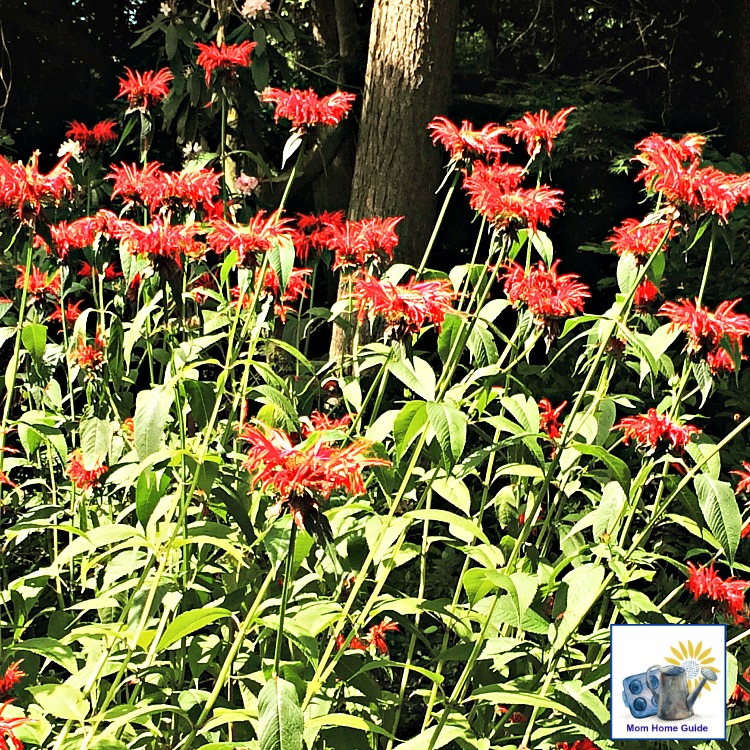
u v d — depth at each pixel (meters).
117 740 2.54
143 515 2.76
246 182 6.27
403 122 7.04
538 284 3.33
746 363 6.41
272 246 3.20
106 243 4.02
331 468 2.23
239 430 3.32
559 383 6.05
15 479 5.46
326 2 9.21
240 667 2.99
